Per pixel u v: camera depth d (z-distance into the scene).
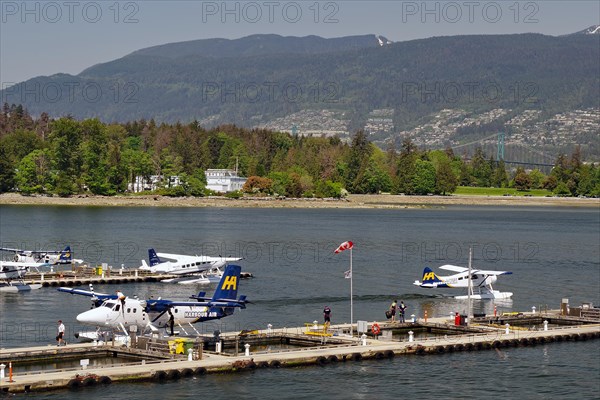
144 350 136.75
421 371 139.38
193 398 120.56
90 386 122.88
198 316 147.00
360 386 130.12
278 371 135.12
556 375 140.38
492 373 140.12
